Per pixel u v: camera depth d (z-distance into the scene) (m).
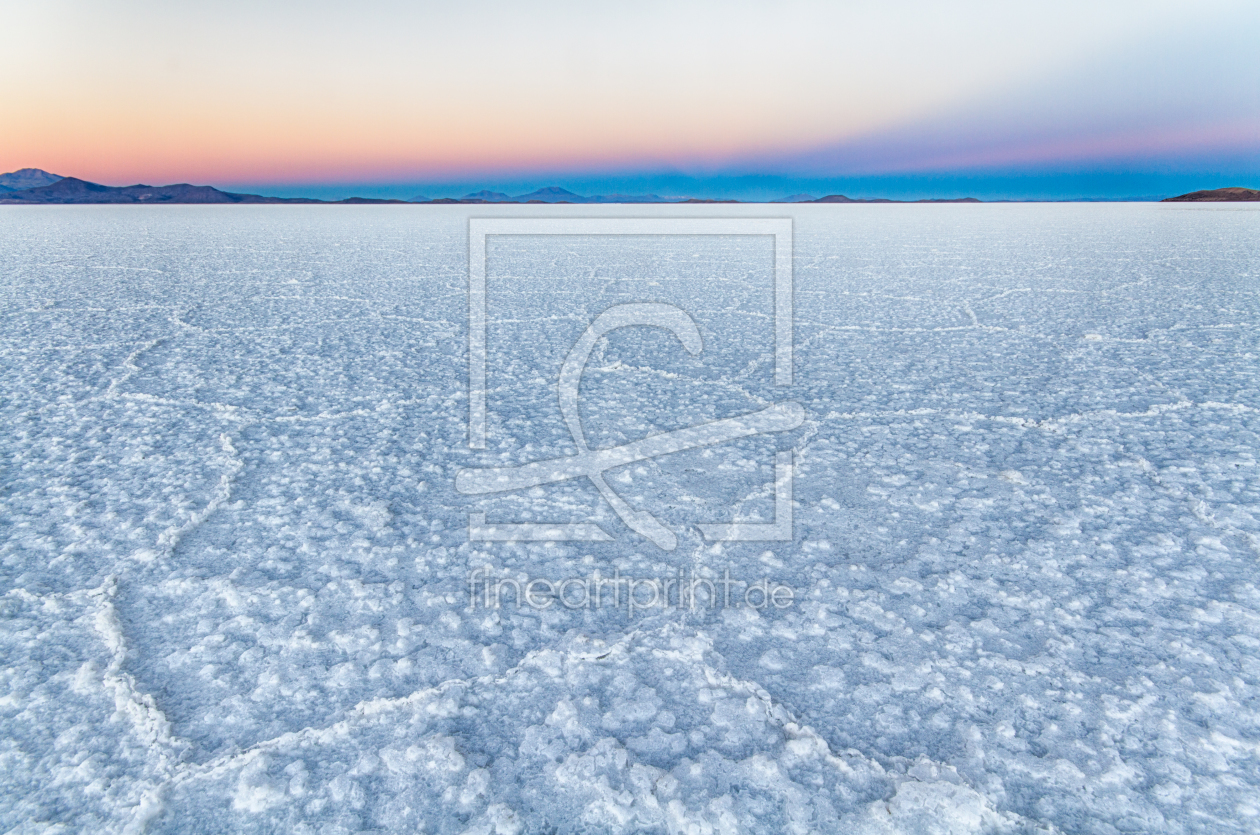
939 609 1.50
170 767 1.09
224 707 1.22
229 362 3.65
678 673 1.32
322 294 6.11
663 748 1.14
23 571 1.63
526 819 1.01
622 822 1.00
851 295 6.08
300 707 1.23
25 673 1.29
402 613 1.50
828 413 2.84
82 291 6.11
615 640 1.42
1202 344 3.86
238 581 1.60
